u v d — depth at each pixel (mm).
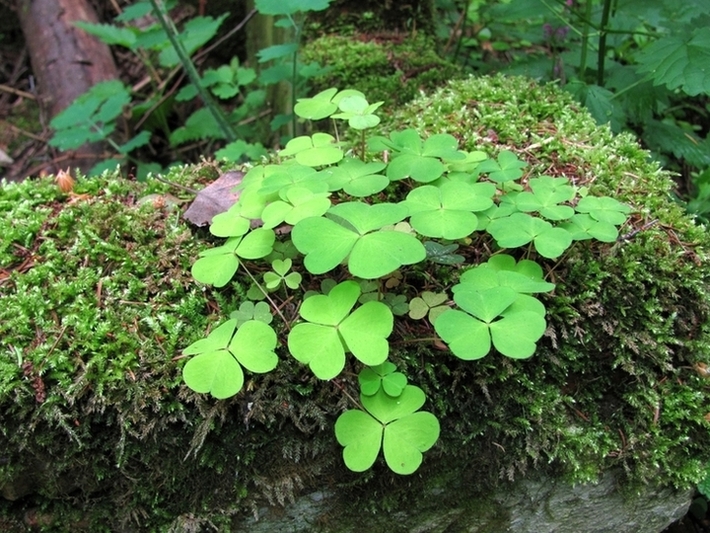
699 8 397
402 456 223
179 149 717
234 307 265
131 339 250
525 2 459
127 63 819
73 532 270
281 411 246
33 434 244
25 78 835
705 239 283
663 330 264
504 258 269
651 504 290
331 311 240
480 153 308
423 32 580
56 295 263
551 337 258
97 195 326
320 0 397
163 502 264
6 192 323
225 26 775
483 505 281
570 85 417
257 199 283
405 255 233
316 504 271
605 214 271
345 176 287
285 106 585
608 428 274
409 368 256
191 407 245
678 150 435
